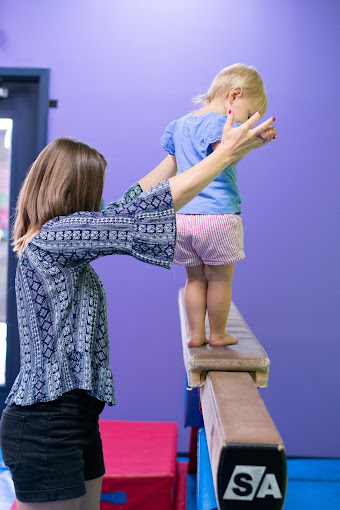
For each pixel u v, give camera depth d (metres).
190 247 1.69
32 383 1.31
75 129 3.42
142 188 1.93
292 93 3.37
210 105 1.82
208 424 1.30
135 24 3.39
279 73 3.37
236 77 1.77
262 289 3.41
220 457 1.00
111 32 3.39
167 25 3.38
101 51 3.40
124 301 3.42
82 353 1.34
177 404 3.44
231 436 1.01
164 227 1.29
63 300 1.33
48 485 1.29
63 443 1.30
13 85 3.49
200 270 1.74
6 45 3.41
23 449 1.30
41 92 3.40
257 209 3.38
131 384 3.44
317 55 3.36
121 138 3.41
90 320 1.36
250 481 0.99
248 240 3.39
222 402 1.22
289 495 2.90
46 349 1.32
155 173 1.96
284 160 3.37
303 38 3.36
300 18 3.35
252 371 1.55
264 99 1.81
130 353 3.44
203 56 3.38
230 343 1.73
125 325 3.43
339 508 2.78
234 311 2.27
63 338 1.33
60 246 1.30
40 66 3.41
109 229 1.29
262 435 1.02
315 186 3.38
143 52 3.39
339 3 3.34
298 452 3.42
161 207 1.30
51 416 1.30
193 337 1.73
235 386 1.36
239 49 3.37
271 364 3.42
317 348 3.41
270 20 3.36
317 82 3.36
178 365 3.43
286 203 3.38
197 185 1.30
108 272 3.42
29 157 3.50
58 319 1.32
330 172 3.38
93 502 1.52
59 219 1.34
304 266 3.39
